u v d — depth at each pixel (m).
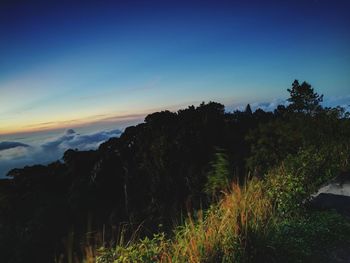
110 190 76.50
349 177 8.79
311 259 4.81
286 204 6.39
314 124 15.87
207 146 60.00
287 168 9.32
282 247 4.88
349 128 14.53
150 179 67.50
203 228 5.21
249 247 4.63
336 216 5.95
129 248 4.69
